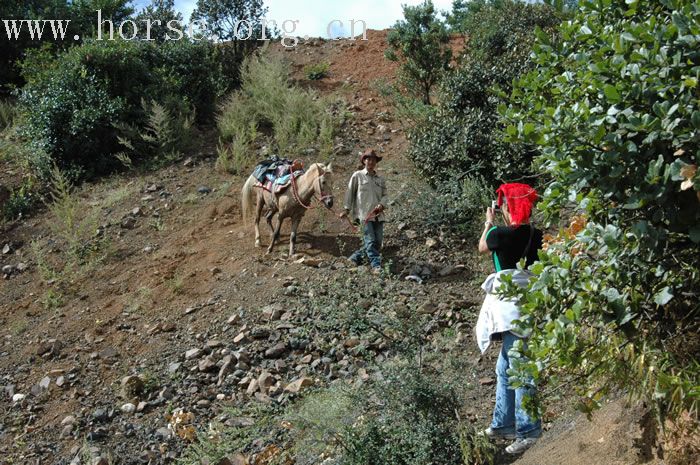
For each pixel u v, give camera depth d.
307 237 11.01
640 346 3.53
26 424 7.52
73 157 13.85
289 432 6.34
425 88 15.03
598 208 3.62
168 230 11.81
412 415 5.44
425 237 10.48
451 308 8.41
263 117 15.30
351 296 7.21
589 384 4.11
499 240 5.08
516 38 13.27
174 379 7.86
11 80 17.95
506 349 4.93
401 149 13.56
